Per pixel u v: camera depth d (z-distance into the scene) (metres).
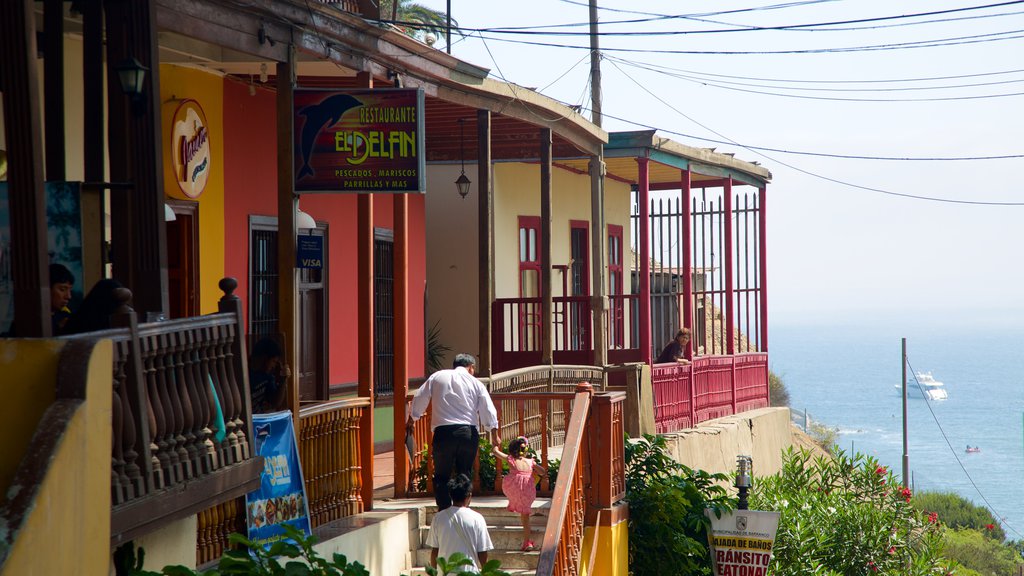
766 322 41.03
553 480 19.69
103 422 9.19
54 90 13.00
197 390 11.59
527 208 36.03
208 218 20.30
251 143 21.88
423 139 16.67
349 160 16.73
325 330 24.41
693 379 34.06
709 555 20.58
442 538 15.95
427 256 34.31
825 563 26.53
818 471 30.62
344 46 18.22
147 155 12.34
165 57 18.34
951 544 65.75
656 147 33.12
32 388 8.91
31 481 8.23
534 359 32.88
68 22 15.63
